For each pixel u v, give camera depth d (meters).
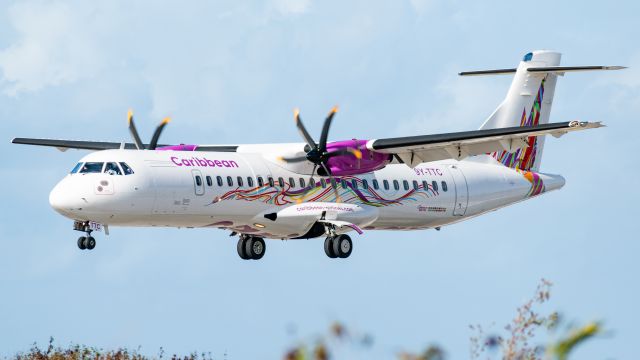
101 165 87.75
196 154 93.38
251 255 104.25
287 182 96.94
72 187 86.75
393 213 105.69
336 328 18.88
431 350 19.27
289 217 97.00
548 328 19.14
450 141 92.88
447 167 111.19
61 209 87.25
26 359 57.72
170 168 89.69
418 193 107.19
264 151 99.19
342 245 102.06
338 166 95.88
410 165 98.94
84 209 86.50
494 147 94.44
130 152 89.88
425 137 93.69
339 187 100.75
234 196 92.88
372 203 103.38
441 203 109.38
